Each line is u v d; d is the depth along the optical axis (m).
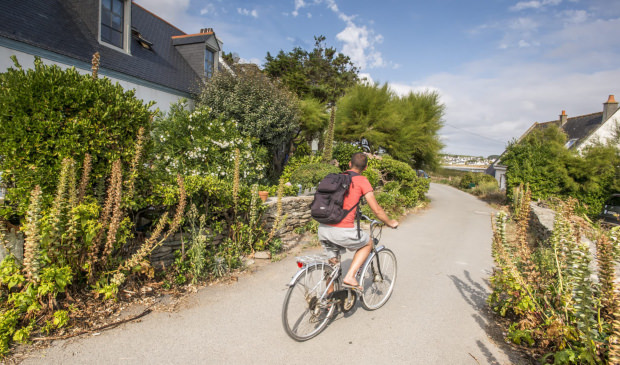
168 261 4.94
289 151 19.62
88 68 10.63
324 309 3.67
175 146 9.12
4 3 9.42
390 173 17.23
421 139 24.08
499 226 4.08
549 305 3.51
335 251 3.73
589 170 17.92
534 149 19.84
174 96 13.99
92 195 4.08
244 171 9.59
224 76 14.20
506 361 3.19
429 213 15.16
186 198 4.96
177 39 16.64
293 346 3.29
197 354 3.05
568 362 2.96
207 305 4.07
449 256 7.28
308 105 20.80
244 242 6.14
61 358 2.85
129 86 12.03
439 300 4.68
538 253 5.15
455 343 3.50
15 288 3.48
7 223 3.53
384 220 3.64
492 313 4.29
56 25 10.57
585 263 3.03
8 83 3.46
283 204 7.86
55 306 3.47
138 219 4.61
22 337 2.98
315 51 38.28
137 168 4.36
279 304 4.20
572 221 3.57
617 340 2.65
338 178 3.58
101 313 3.62
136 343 3.16
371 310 4.23
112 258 4.07
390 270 4.57
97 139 3.85
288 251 6.72
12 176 3.52
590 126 31.58
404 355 3.23
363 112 23.00
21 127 3.38
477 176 36.84
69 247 3.63
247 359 3.02
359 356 3.18
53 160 3.63
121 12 12.74
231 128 10.16
